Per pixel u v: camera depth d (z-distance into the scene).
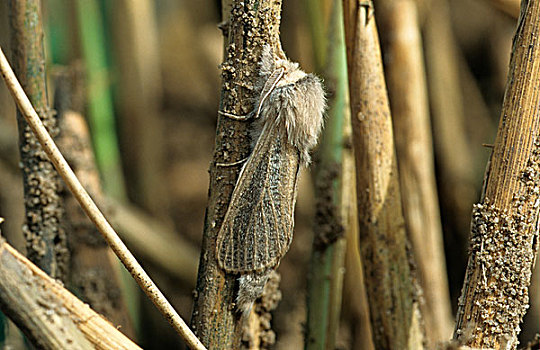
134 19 0.31
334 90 0.24
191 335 0.21
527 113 0.21
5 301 0.20
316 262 0.24
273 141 0.22
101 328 0.21
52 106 0.26
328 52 0.24
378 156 0.23
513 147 0.21
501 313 0.21
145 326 0.30
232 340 0.22
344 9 0.23
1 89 0.31
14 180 0.29
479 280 0.21
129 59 0.31
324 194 0.24
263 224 0.22
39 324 0.20
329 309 0.24
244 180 0.21
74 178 0.20
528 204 0.21
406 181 0.27
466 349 0.21
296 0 0.30
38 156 0.23
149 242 0.30
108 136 0.29
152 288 0.21
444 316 0.28
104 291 0.25
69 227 0.24
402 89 0.27
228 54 0.21
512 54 0.21
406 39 0.27
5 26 0.29
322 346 0.24
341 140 0.24
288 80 0.22
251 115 0.21
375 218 0.23
